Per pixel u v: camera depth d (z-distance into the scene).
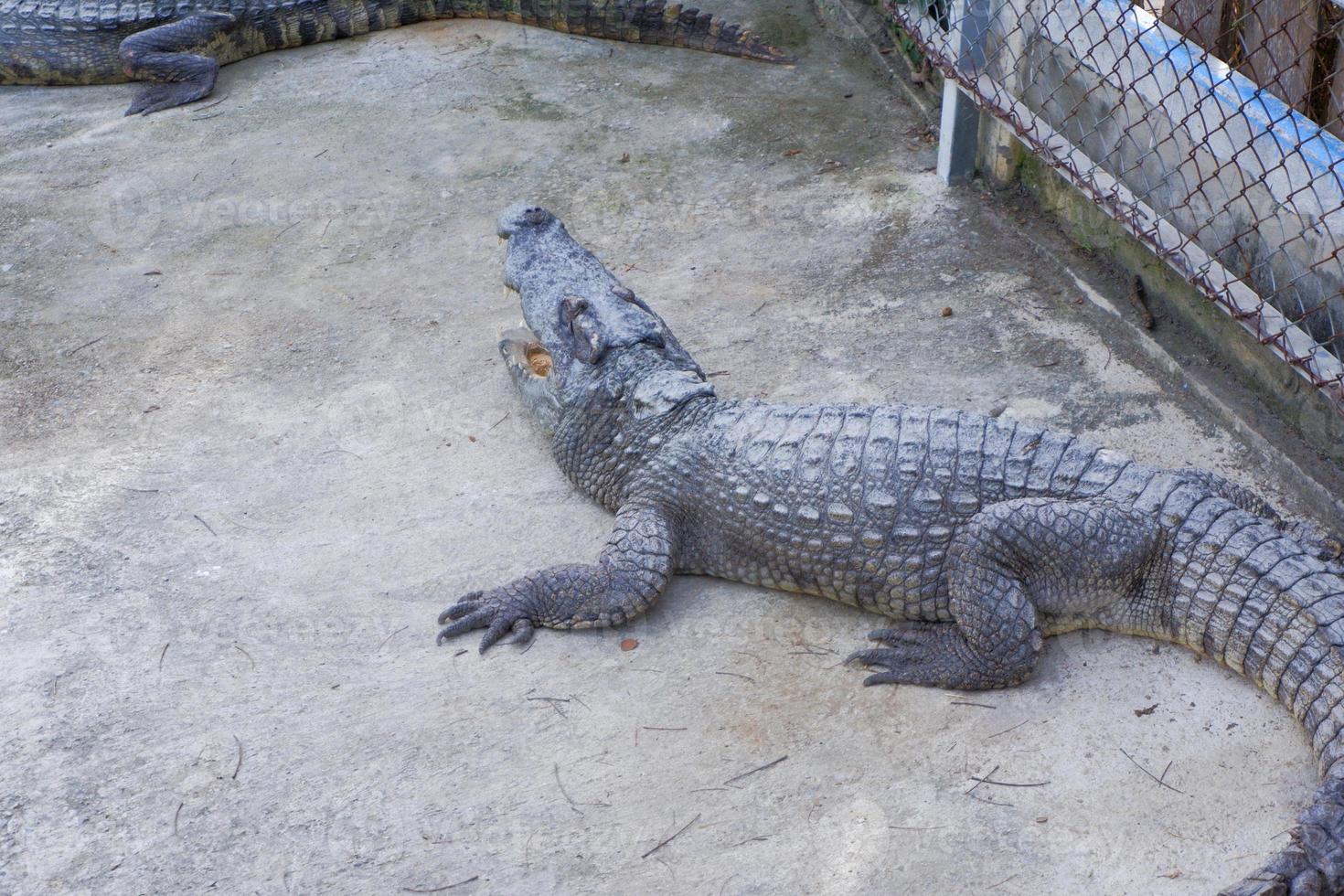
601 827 3.29
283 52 5.84
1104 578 3.47
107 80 5.61
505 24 6.01
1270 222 3.76
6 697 3.50
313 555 3.79
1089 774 3.33
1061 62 4.28
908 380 4.16
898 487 3.55
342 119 5.33
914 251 4.60
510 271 4.12
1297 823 3.13
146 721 3.46
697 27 5.62
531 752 3.41
